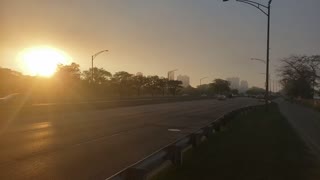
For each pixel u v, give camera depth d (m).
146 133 23.41
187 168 11.90
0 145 16.67
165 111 49.22
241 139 19.91
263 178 10.99
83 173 11.55
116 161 13.66
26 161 13.11
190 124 30.75
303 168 12.81
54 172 11.52
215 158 13.88
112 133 22.83
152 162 9.42
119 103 56.97
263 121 34.28
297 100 109.50
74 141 18.69
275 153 15.72
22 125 25.94
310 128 29.61
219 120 24.31
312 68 108.00
